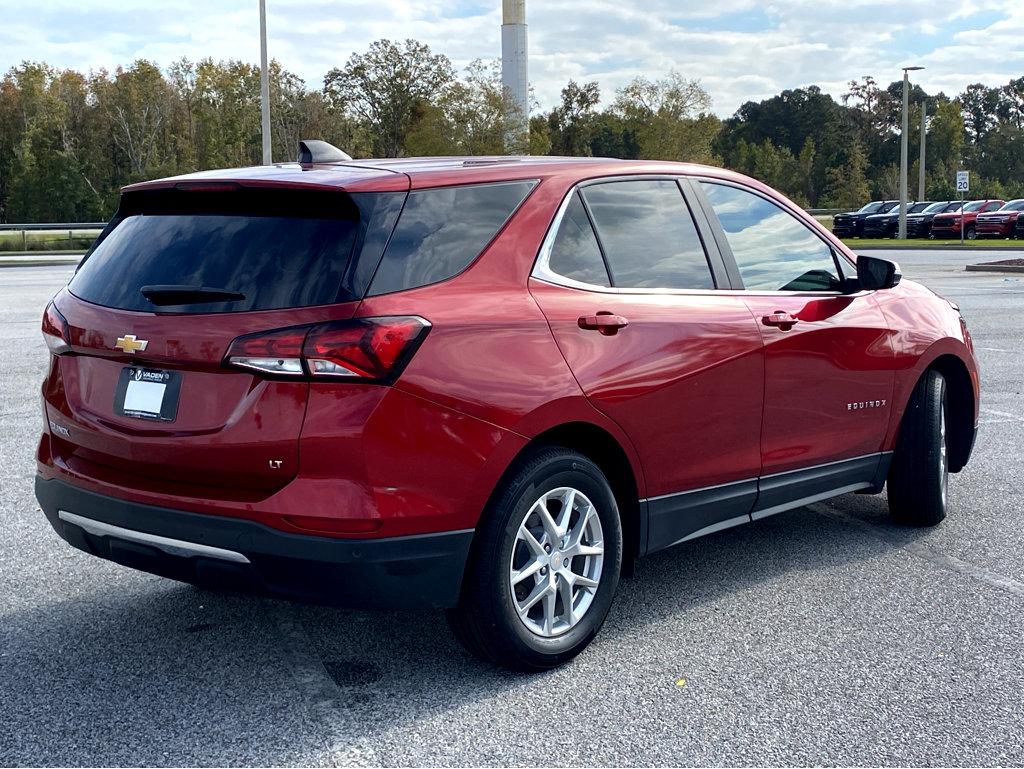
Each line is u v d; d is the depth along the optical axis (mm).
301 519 3191
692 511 4199
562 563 3693
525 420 3473
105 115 92875
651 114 70125
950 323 5512
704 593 4496
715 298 4285
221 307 3316
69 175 89938
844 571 4781
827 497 4922
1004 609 4305
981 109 136500
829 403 4738
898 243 40094
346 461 3188
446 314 3373
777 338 4430
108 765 3047
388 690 3541
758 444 4414
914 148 112250
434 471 3295
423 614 4254
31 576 4676
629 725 3289
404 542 3262
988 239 43188
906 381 5176
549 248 3777
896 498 5398
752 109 143500
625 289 3967
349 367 3170
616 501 4035
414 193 3490
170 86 95000
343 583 3234
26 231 37000
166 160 92875
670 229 4258
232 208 3590
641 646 3922
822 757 3096
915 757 3098
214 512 3291
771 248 4691
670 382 3969
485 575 3459
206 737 3213
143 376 3500
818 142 135875
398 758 3088
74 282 3871
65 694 3508
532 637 3607
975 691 3539
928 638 3998
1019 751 3135
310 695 3500
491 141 52594
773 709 3402
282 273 3311
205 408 3336
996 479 6402
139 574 4723
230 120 94750
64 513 3732
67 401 3758
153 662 3770
